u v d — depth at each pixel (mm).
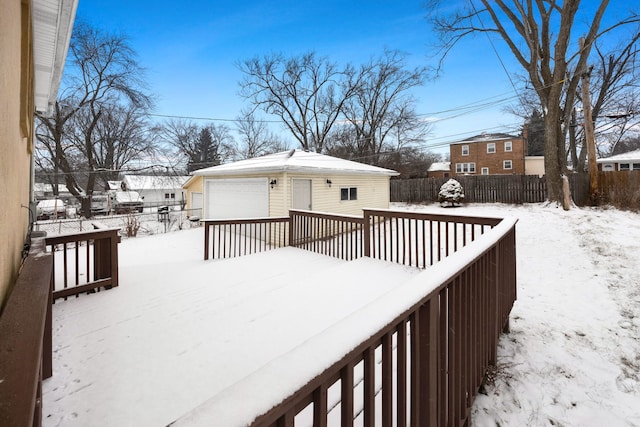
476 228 8992
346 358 881
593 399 2607
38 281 1483
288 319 3303
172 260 7062
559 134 12406
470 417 2059
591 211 10750
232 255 7723
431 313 1305
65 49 3709
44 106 6004
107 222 16125
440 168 30562
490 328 2592
